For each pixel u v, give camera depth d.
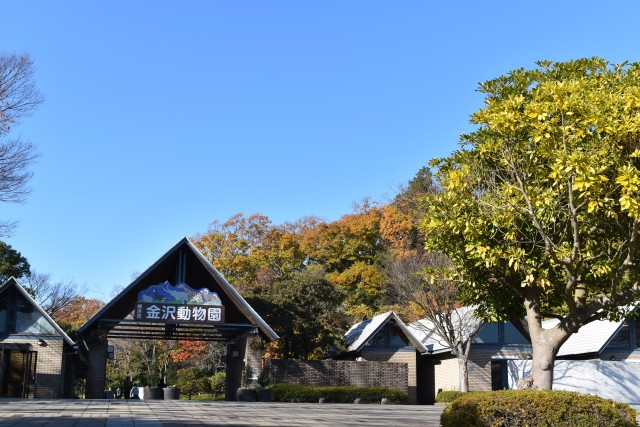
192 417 13.45
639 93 13.48
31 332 30.14
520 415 9.93
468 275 15.73
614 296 13.80
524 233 14.62
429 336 39.12
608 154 13.53
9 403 17.23
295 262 60.41
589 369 31.70
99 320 26.95
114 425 10.62
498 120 14.15
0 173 21.12
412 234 52.00
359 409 20.00
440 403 32.97
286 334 34.53
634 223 12.87
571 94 13.86
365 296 52.16
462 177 14.56
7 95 21.00
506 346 35.81
